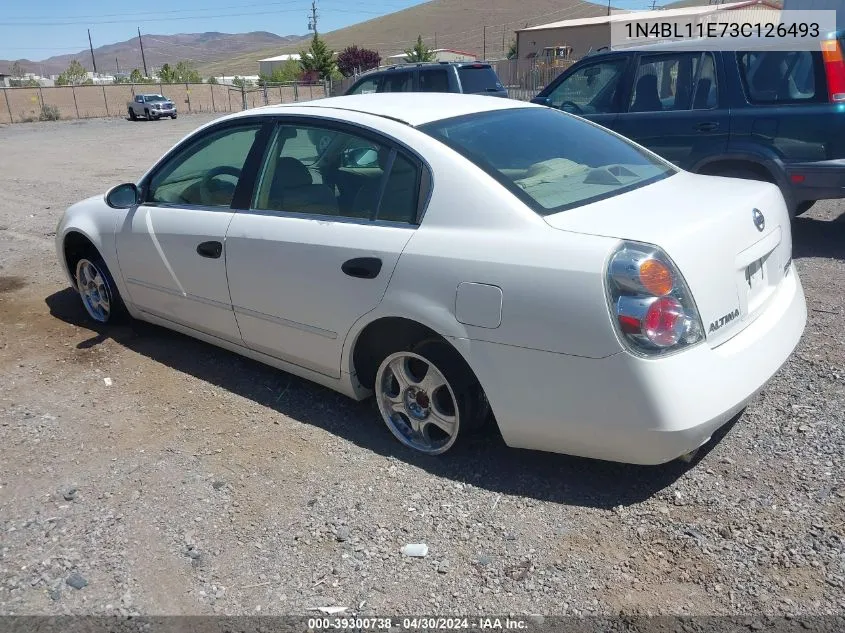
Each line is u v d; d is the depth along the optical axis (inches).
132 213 186.1
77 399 168.4
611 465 132.6
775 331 125.6
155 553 115.0
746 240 122.9
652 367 107.3
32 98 1886.1
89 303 215.3
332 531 118.8
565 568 108.6
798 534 112.3
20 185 516.7
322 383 154.9
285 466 137.8
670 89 263.9
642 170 147.2
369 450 142.0
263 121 160.6
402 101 157.8
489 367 120.4
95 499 129.3
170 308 181.8
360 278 134.8
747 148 247.3
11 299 242.1
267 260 150.9
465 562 110.9
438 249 125.0
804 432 138.7
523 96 1166.3
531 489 127.3
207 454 142.9
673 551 110.7
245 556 114.0
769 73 243.9
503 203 122.5
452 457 137.6
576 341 111.1
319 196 147.0
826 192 240.1
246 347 167.0
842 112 231.5
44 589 108.1
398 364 137.6
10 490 132.9
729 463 131.0
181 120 1525.6
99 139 1002.7
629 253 108.8
